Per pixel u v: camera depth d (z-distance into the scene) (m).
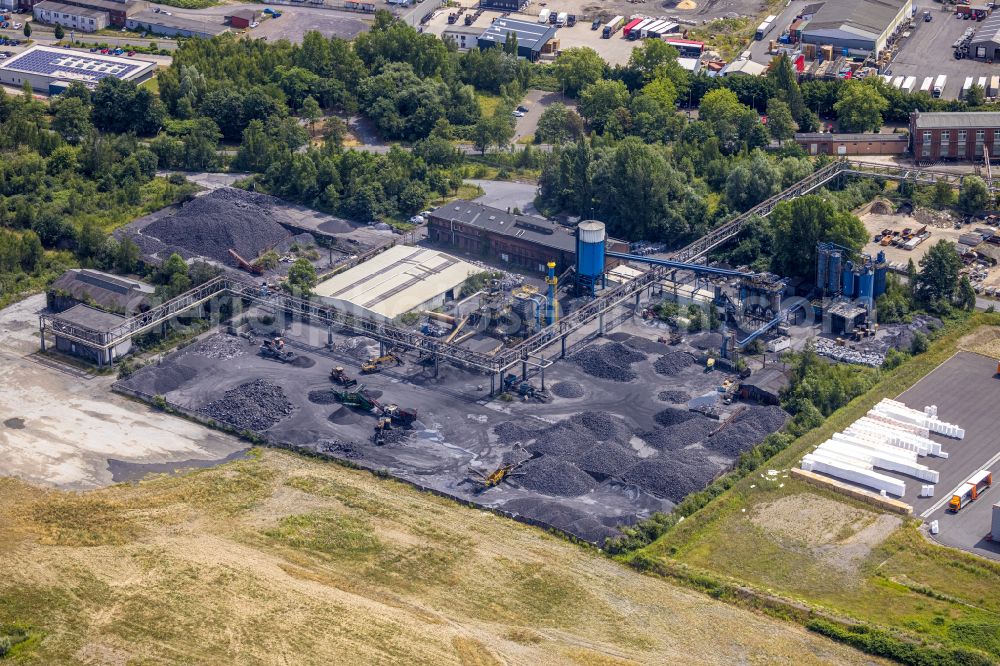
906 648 193.50
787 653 196.12
